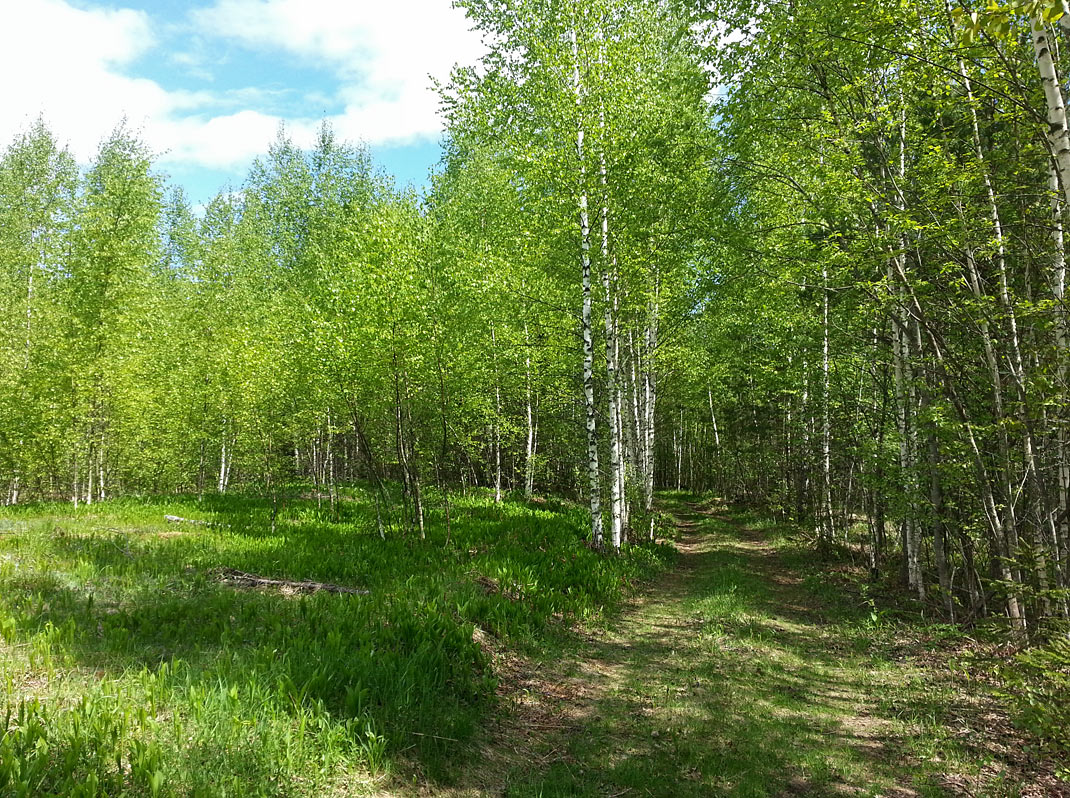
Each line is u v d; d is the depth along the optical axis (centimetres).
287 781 352
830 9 773
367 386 1245
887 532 1349
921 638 786
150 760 321
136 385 1798
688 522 2267
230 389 1433
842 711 570
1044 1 352
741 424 2123
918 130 817
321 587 794
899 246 791
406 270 1147
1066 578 606
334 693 472
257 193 2700
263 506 1719
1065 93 611
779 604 995
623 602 989
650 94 1191
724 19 905
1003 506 746
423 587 803
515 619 730
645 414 1864
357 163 2577
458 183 2139
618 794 421
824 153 868
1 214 2069
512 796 408
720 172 1069
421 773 414
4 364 1636
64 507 1502
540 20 1157
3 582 670
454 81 1188
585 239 1190
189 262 2498
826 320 1192
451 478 2506
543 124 1191
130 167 1878
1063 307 554
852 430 1175
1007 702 533
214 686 423
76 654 479
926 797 416
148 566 832
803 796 421
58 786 297
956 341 851
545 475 2445
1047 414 611
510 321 1677
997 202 723
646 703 581
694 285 1336
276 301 1930
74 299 1748
